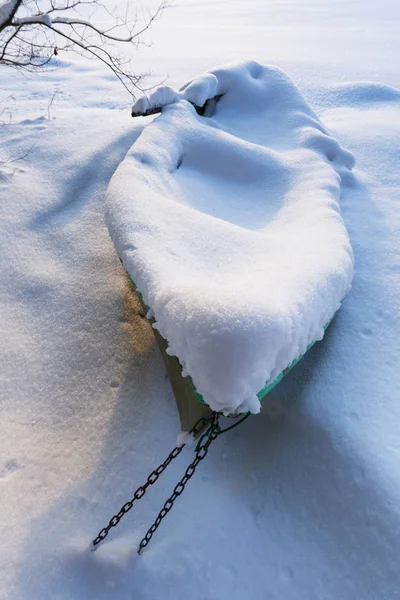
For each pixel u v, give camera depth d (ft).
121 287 11.43
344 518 7.27
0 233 13.51
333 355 9.33
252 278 7.31
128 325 10.55
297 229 10.00
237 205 11.59
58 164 16.76
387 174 15.43
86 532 7.66
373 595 6.65
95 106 25.35
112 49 39.60
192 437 6.86
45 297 11.60
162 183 10.87
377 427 7.91
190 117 13.75
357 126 18.94
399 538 6.81
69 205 14.92
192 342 5.95
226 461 8.21
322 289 7.53
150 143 11.95
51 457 8.63
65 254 12.84
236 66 16.65
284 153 13.47
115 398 9.34
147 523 7.72
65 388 9.68
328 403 8.39
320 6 66.23
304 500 7.63
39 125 20.47
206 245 8.48
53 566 7.17
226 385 5.77
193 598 6.89
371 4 65.26
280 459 8.11
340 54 33.71
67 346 10.43
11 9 10.39
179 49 38.81
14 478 8.31
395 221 12.89
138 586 6.98
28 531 7.61
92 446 8.73
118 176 10.51
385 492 7.16
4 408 9.43
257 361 5.85
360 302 10.44
